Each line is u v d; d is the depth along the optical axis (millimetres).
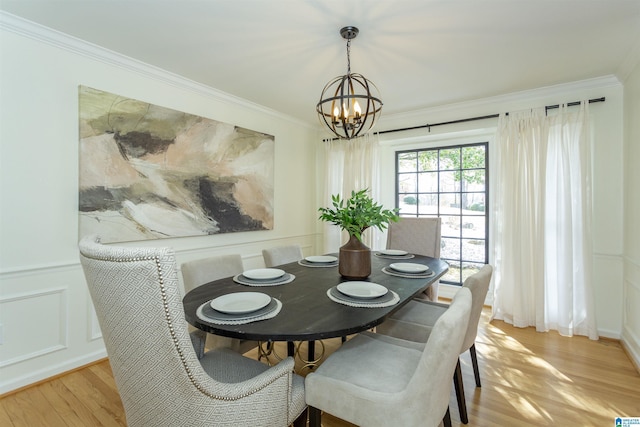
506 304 3164
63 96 2160
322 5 1817
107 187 2357
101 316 913
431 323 1853
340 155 4293
